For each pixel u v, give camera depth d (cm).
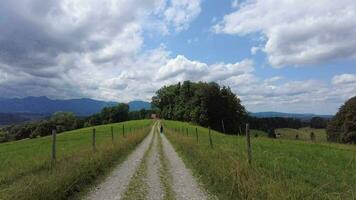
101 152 2025
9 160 2161
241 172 1247
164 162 2100
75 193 1236
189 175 1620
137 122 12456
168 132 5997
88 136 5466
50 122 14838
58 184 1160
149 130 7281
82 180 1377
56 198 1099
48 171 1422
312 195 963
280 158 1973
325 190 1127
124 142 3025
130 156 2420
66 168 1422
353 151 2634
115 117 17575
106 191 1285
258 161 1709
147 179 1525
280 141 3844
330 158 2097
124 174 1658
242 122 12581
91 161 1691
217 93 11981
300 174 1432
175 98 16462
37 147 3675
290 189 984
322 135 8875
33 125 14262
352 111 6488
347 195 1002
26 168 1590
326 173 1505
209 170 1545
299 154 2312
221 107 12000
